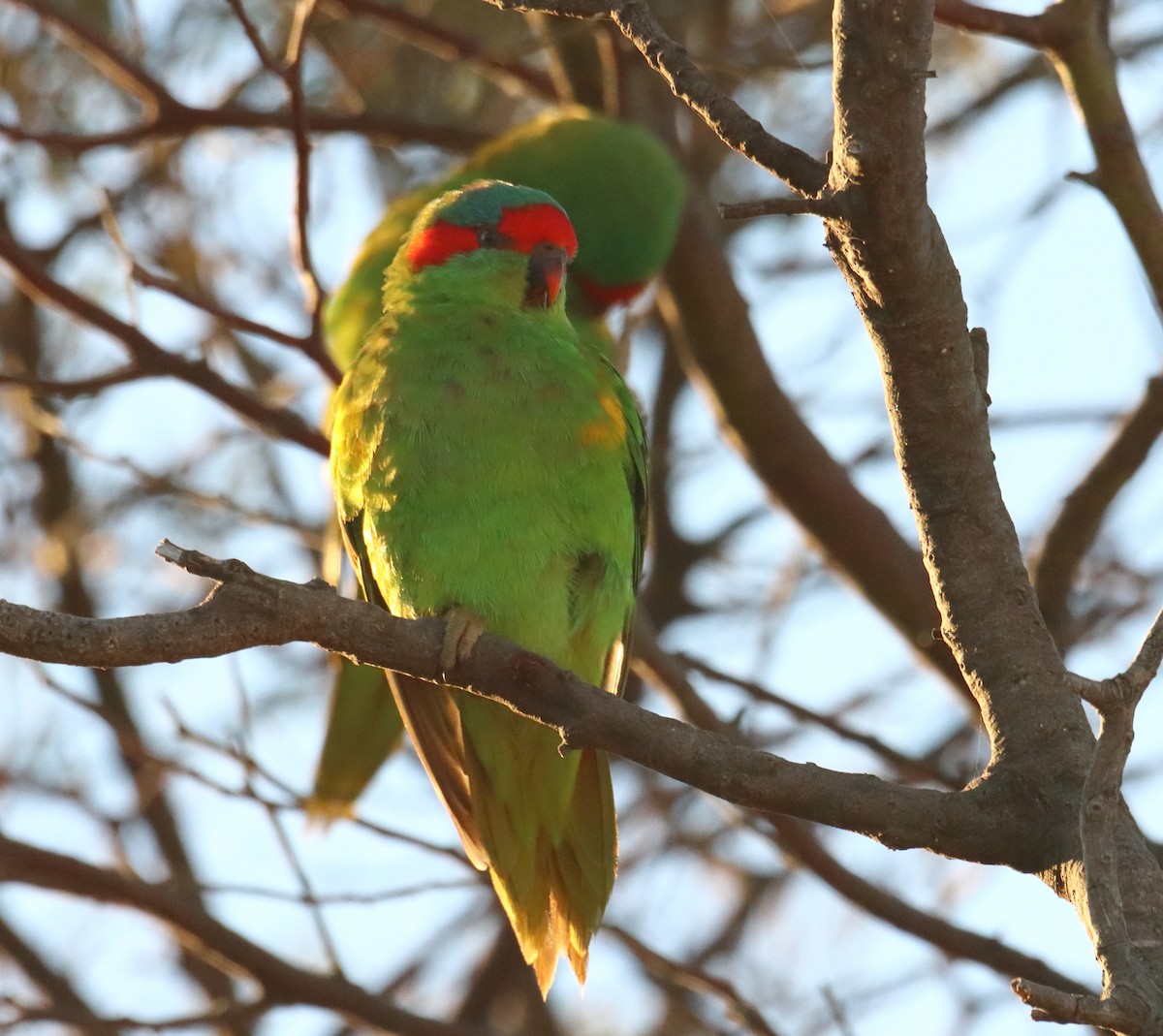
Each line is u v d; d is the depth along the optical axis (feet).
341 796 33.88
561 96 42.47
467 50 38.75
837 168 17.39
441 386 27.40
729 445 37.27
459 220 29.68
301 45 30.40
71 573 42.68
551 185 39.52
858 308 18.83
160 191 44.19
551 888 26.81
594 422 27.61
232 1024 33.63
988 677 19.13
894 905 33.50
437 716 27.53
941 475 19.21
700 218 39.63
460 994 44.42
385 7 38.73
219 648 17.89
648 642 35.09
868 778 18.56
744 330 36.91
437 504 27.07
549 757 26.76
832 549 36.09
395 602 27.99
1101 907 15.70
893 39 16.47
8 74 43.91
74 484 44.47
